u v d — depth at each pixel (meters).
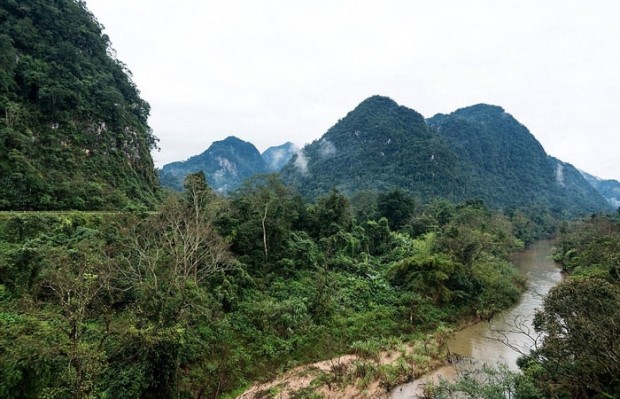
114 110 55.44
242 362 19.92
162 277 18.92
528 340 26.09
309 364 21.55
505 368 16.58
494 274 37.12
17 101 43.25
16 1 52.62
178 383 15.66
